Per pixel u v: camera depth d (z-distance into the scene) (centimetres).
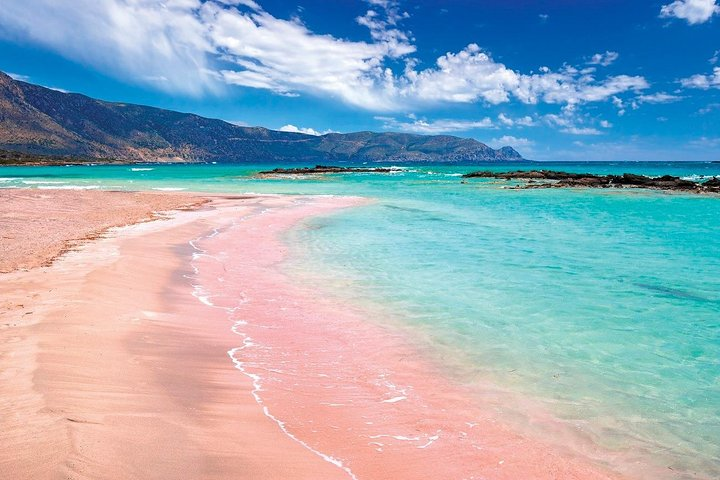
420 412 561
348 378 652
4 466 351
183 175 7925
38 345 621
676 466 464
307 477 409
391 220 2328
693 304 997
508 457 472
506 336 814
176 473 378
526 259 1437
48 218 2045
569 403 588
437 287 1123
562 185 4972
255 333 816
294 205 2977
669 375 667
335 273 1257
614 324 876
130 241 1536
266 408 546
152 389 546
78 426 419
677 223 2277
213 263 1348
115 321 777
